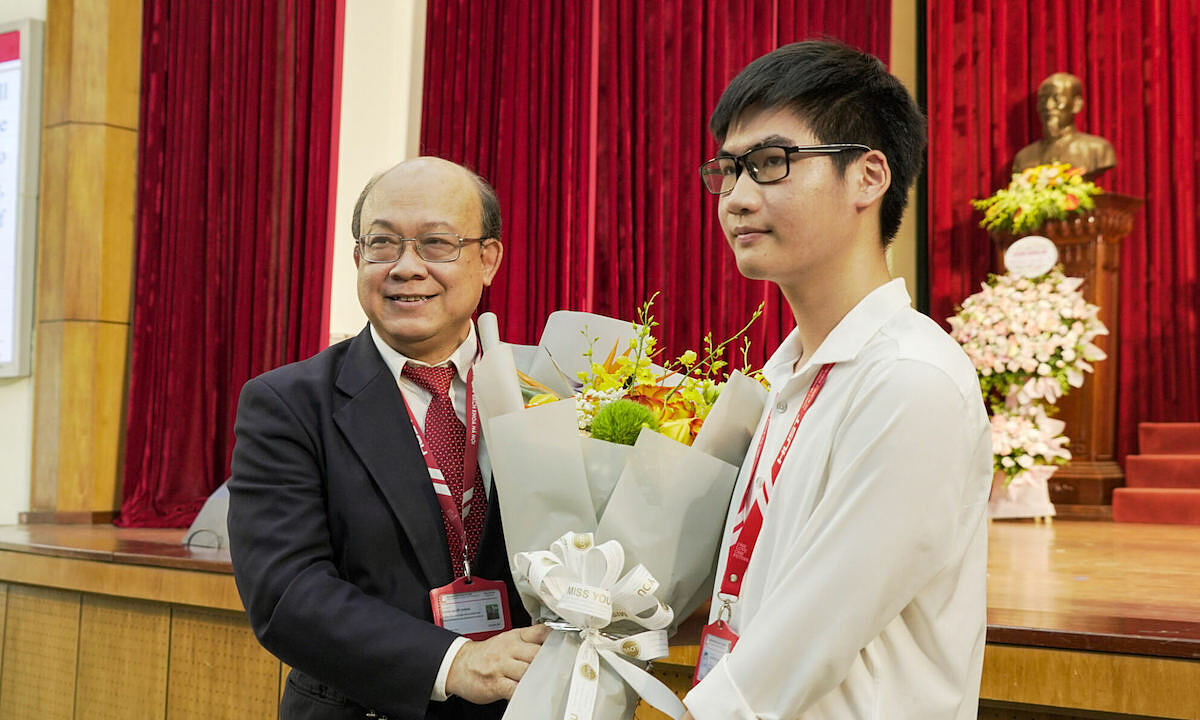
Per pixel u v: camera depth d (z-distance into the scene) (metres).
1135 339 5.06
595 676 1.16
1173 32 5.07
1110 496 4.69
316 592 1.29
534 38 5.11
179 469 4.96
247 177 5.05
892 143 1.11
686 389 1.39
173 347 5.02
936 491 0.97
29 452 5.13
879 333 1.06
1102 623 1.78
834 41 1.14
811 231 1.07
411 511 1.37
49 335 5.05
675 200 4.93
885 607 0.97
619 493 1.20
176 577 2.93
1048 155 5.01
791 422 1.14
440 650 1.25
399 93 5.43
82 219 5.06
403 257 1.40
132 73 5.23
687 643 1.32
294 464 1.38
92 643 3.14
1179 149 5.04
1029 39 5.28
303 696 1.42
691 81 4.97
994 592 2.25
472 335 1.55
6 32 5.19
